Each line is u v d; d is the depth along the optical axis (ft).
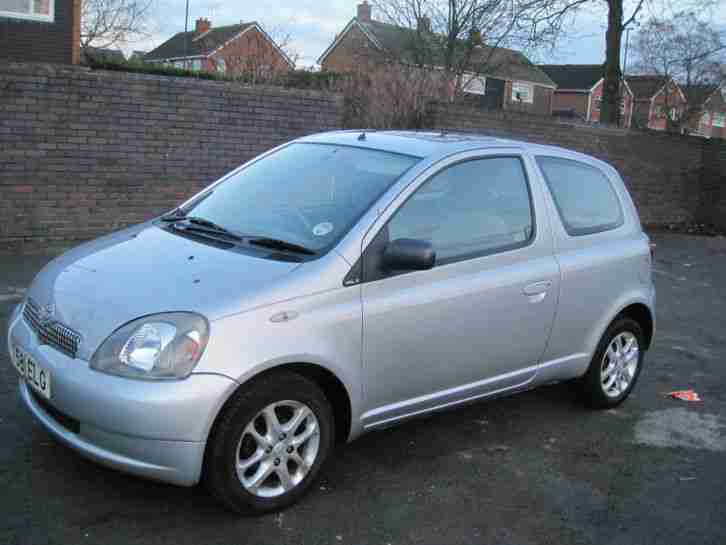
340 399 12.92
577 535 12.52
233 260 12.62
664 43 87.81
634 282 17.89
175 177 32.83
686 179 55.01
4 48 48.32
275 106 34.81
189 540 11.32
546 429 16.76
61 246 29.73
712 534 12.92
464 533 12.26
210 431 11.28
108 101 30.66
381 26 90.99
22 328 12.80
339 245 12.73
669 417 18.13
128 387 10.82
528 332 15.43
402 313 13.14
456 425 16.55
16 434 14.10
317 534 11.80
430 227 13.98
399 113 41.57
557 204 16.51
